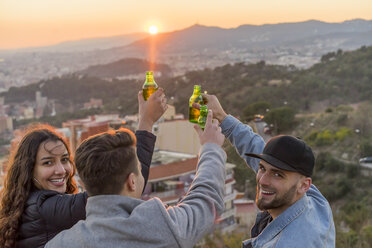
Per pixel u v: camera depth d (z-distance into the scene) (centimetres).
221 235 1012
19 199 174
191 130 2231
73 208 164
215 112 220
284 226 158
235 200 1947
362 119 3684
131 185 145
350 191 2459
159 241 134
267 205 159
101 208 142
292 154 154
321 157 3086
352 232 954
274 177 158
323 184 2692
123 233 134
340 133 3478
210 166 158
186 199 150
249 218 1778
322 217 172
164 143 2194
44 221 169
